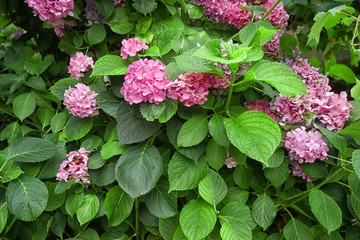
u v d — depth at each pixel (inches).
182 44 31.0
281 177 31.4
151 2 35.5
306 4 47.0
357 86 35.2
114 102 32.7
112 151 31.1
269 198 31.8
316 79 34.4
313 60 66.9
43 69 43.0
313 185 32.3
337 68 62.9
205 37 32.4
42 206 29.7
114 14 38.5
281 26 41.1
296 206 32.9
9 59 45.7
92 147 33.4
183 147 29.4
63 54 48.8
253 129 26.4
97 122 37.4
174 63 28.6
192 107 31.0
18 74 43.6
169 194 30.8
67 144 37.3
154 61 31.5
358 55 48.6
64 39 42.3
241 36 34.8
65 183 31.9
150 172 28.7
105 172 32.6
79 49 42.3
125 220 33.9
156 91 27.4
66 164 31.7
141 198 32.2
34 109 41.6
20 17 45.3
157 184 31.4
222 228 28.3
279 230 36.4
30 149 32.2
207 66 26.9
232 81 27.9
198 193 32.2
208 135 32.2
